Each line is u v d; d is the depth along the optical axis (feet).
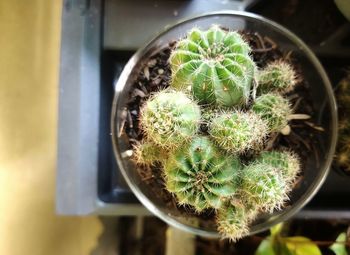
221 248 1.31
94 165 1.11
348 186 1.16
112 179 1.16
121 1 1.16
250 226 0.96
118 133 0.97
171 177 0.76
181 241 1.31
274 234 1.15
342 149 1.11
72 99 1.10
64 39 1.11
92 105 1.12
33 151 1.40
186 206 0.95
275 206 0.86
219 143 0.78
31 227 1.37
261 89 0.91
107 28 1.15
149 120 0.75
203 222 0.96
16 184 1.38
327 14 1.23
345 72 1.22
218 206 0.77
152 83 0.97
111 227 1.38
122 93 0.98
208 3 1.18
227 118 0.77
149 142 0.85
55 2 1.42
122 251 1.38
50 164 1.40
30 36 1.41
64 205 1.08
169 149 0.78
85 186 1.09
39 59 1.41
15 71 1.40
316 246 1.14
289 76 0.91
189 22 0.96
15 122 1.40
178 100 0.74
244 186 0.81
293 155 0.93
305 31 1.23
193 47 0.78
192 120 0.75
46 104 1.41
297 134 0.99
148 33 1.15
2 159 1.38
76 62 1.10
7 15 1.40
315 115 1.00
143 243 1.36
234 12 0.97
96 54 1.12
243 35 0.97
